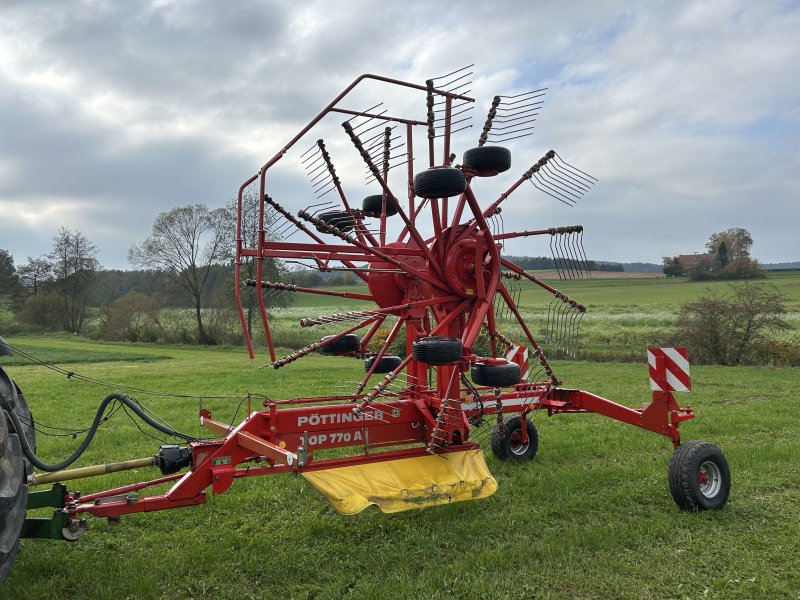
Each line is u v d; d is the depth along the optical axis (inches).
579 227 264.1
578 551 186.2
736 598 157.1
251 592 163.0
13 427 159.9
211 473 185.6
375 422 236.4
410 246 257.9
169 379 672.4
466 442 241.3
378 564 179.5
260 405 471.5
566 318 293.4
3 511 135.0
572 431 359.6
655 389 246.2
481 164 237.8
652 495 239.5
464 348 230.2
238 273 222.1
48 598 156.6
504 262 263.4
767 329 970.1
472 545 193.8
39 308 2273.6
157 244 1819.6
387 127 263.7
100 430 367.6
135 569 173.9
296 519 217.0
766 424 375.9
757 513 218.4
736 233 2637.8
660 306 1662.2
